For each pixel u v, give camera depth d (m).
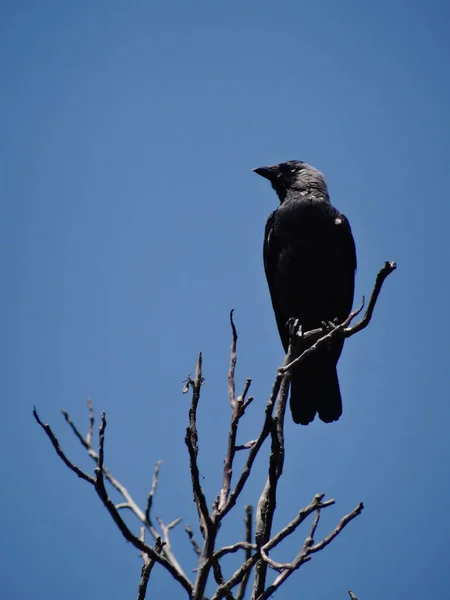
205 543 6.05
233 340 7.07
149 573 6.44
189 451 6.12
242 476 6.07
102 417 6.04
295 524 5.99
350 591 6.76
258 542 6.45
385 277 7.18
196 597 5.80
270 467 6.36
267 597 5.89
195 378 6.66
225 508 6.05
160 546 6.57
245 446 6.60
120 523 5.94
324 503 6.04
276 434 6.27
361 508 6.17
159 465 8.44
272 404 6.24
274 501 6.47
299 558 5.92
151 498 8.08
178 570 6.00
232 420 6.57
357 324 7.36
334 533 6.05
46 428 6.11
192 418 6.50
